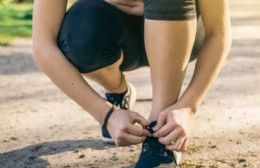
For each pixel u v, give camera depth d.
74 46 1.89
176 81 1.74
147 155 1.81
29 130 2.77
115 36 1.98
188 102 1.73
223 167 2.13
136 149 2.39
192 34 1.70
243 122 2.91
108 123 1.73
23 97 3.70
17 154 2.34
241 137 2.59
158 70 1.73
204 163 2.17
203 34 1.91
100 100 1.75
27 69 4.98
